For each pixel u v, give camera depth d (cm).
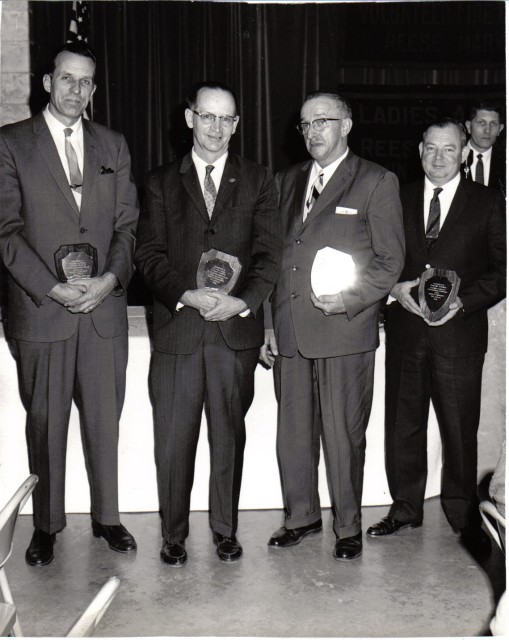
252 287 276
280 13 428
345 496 291
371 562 287
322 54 432
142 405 321
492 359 374
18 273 272
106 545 300
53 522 288
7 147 276
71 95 273
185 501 286
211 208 279
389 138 438
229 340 275
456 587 268
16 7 381
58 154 279
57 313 279
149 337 319
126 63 420
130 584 270
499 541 175
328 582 272
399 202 283
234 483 288
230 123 272
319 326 284
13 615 161
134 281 419
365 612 252
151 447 324
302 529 304
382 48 433
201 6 422
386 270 278
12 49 383
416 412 305
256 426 328
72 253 275
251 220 281
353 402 287
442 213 297
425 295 289
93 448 295
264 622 245
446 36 433
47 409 284
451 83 436
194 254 276
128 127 425
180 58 424
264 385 325
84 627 144
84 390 290
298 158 437
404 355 301
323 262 279
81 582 271
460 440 299
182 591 265
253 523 320
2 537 174
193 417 282
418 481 313
